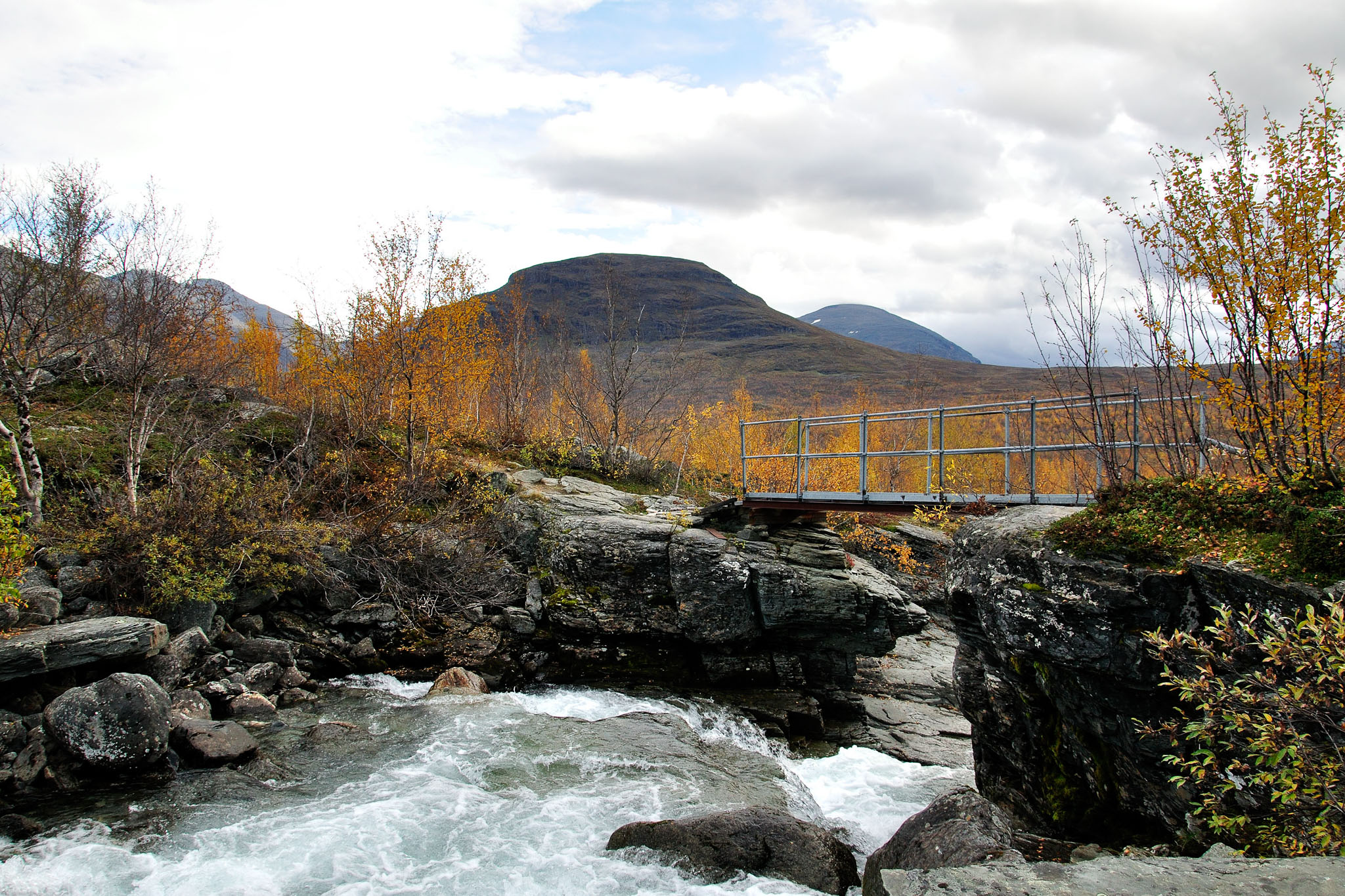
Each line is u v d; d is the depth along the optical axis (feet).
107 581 41.70
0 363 46.57
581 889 24.34
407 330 65.10
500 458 80.38
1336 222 24.49
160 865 24.79
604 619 55.06
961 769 47.55
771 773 39.47
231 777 31.58
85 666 34.99
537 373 105.19
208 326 61.46
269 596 48.60
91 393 61.11
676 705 51.21
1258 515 24.45
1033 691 32.83
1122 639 25.32
